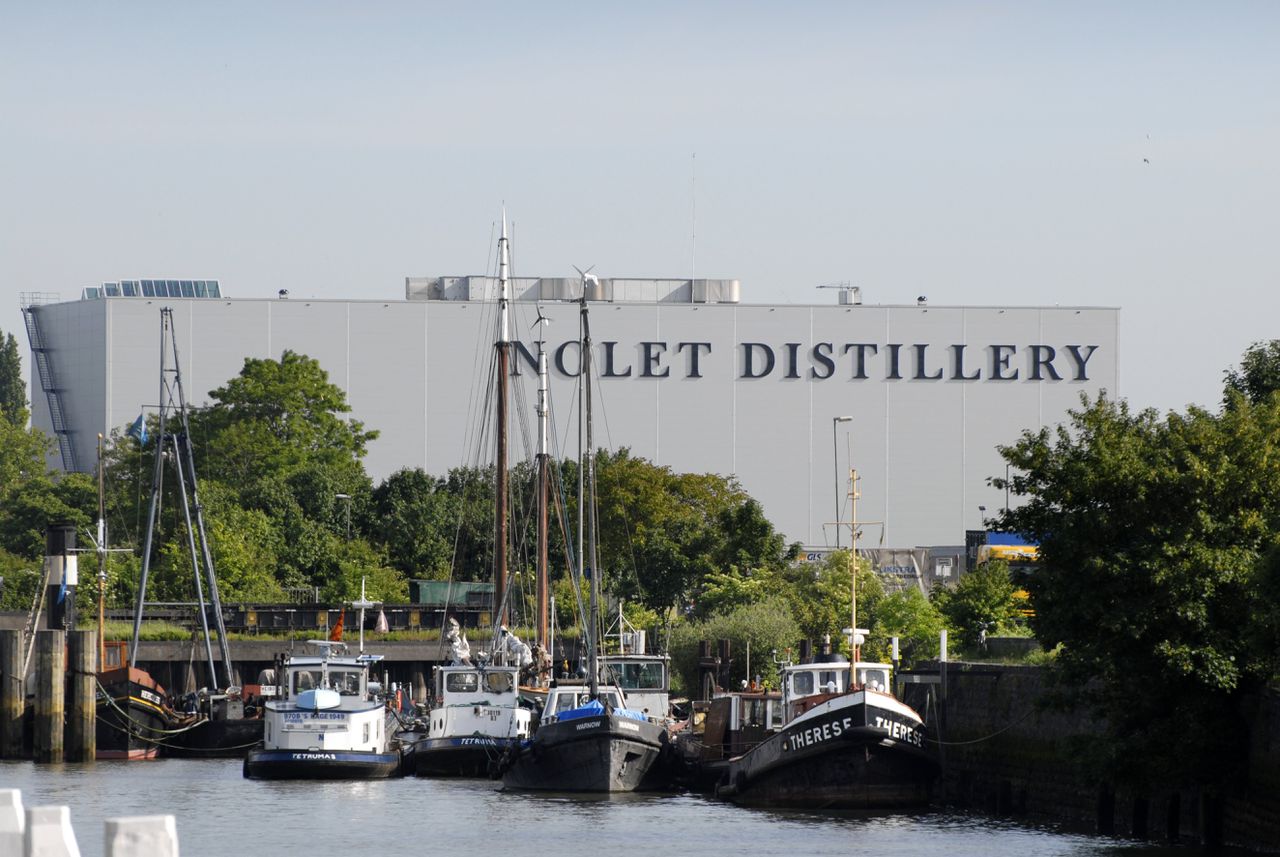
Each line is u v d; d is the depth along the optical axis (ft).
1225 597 263.90
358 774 394.52
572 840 288.51
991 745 330.13
